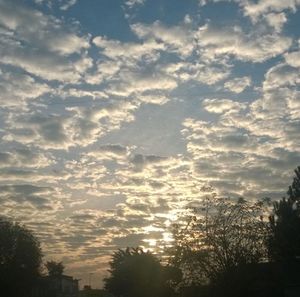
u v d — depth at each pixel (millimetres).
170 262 39031
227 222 38469
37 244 69938
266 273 37000
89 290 68000
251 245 37531
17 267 65812
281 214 49938
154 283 58312
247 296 35906
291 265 43312
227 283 36062
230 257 37250
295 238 46625
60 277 112562
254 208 38906
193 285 38250
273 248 38938
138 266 61906
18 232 68625
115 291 65875
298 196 51281
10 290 64438
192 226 38781
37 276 71875
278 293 37156
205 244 38000
